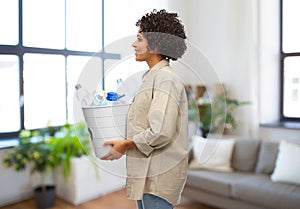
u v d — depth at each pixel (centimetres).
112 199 307
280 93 396
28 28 301
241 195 248
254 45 368
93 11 265
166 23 84
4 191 289
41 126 303
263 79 378
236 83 391
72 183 294
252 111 373
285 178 249
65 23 319
